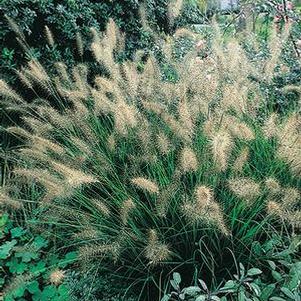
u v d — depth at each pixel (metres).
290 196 2.61
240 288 2.52
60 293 2.94
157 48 5.30
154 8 5.58
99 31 4.91
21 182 3.59
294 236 2.71
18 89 4.70
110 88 3.34
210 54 4.46
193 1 6.08
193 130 3.19
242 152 2.78
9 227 3.43
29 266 3.16
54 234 3.21
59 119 3.54
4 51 4.36
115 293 3.00
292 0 5.18
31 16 4.37
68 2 4.67
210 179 2.90
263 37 5.02
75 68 4.00
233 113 3.45
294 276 2.47
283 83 4.20
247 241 2.90
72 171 2.69
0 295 2.97
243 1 5.05
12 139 4.57
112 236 3.00
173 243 2.97
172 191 2.81
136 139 3.36
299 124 2.97
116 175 3.19
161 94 3.53
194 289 2.53
